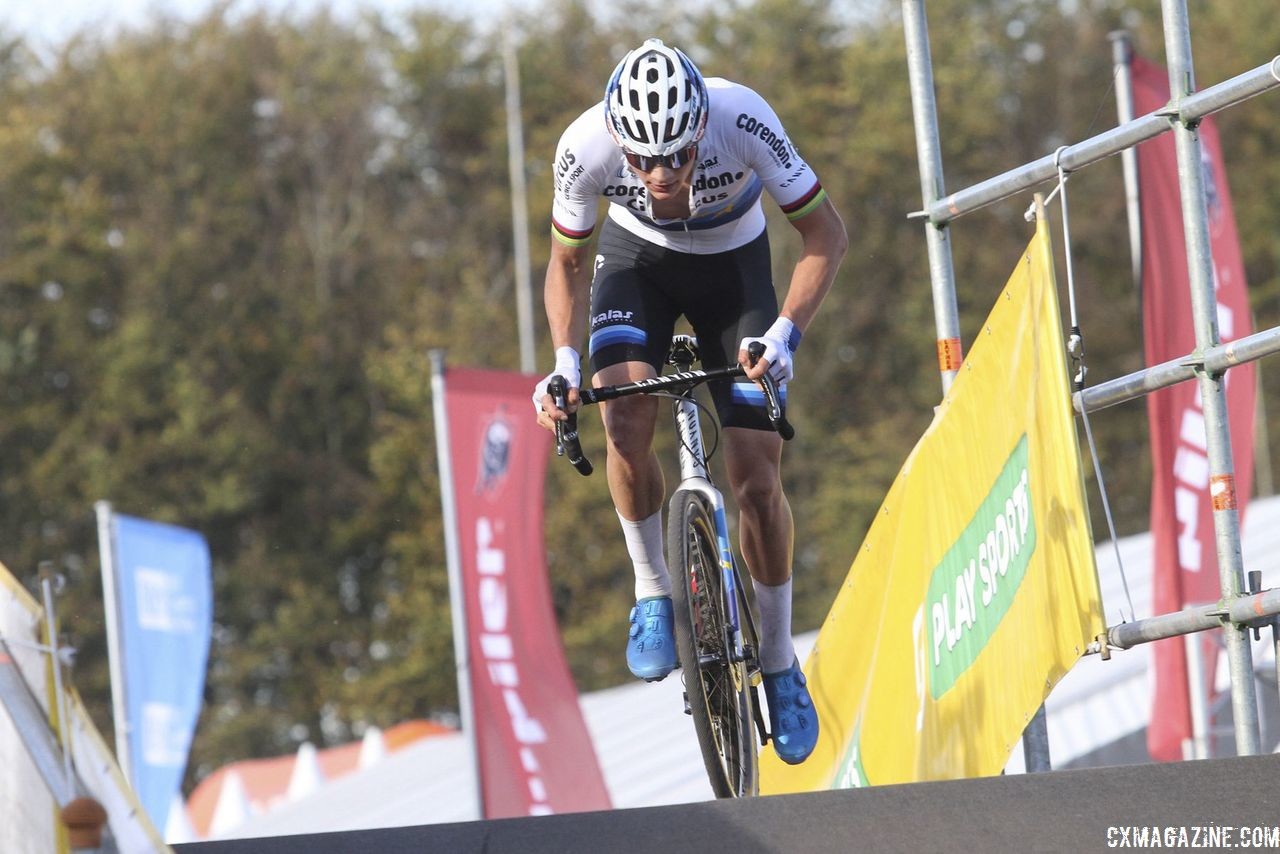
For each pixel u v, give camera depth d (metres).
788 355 6.66
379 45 68.94
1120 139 6.40
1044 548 6.29
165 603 20.72
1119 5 62.91
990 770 6.84
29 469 62.56
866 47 61.78
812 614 56.97
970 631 7.16
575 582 58.38
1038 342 6.40
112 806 3.64
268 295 64.12
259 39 66.81
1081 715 16.11
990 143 61.75
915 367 59.88
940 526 7.60
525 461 18.66
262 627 61.34
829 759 9.07
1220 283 13.30
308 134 65.56
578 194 7.15
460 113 67.38
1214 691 13.58
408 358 61.59
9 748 3.82
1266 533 21.22
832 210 7.27
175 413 62.28
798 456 59.25
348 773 32.66
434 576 60.53
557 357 7.02
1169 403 12.23
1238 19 60.56
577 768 17.81
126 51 67.50
